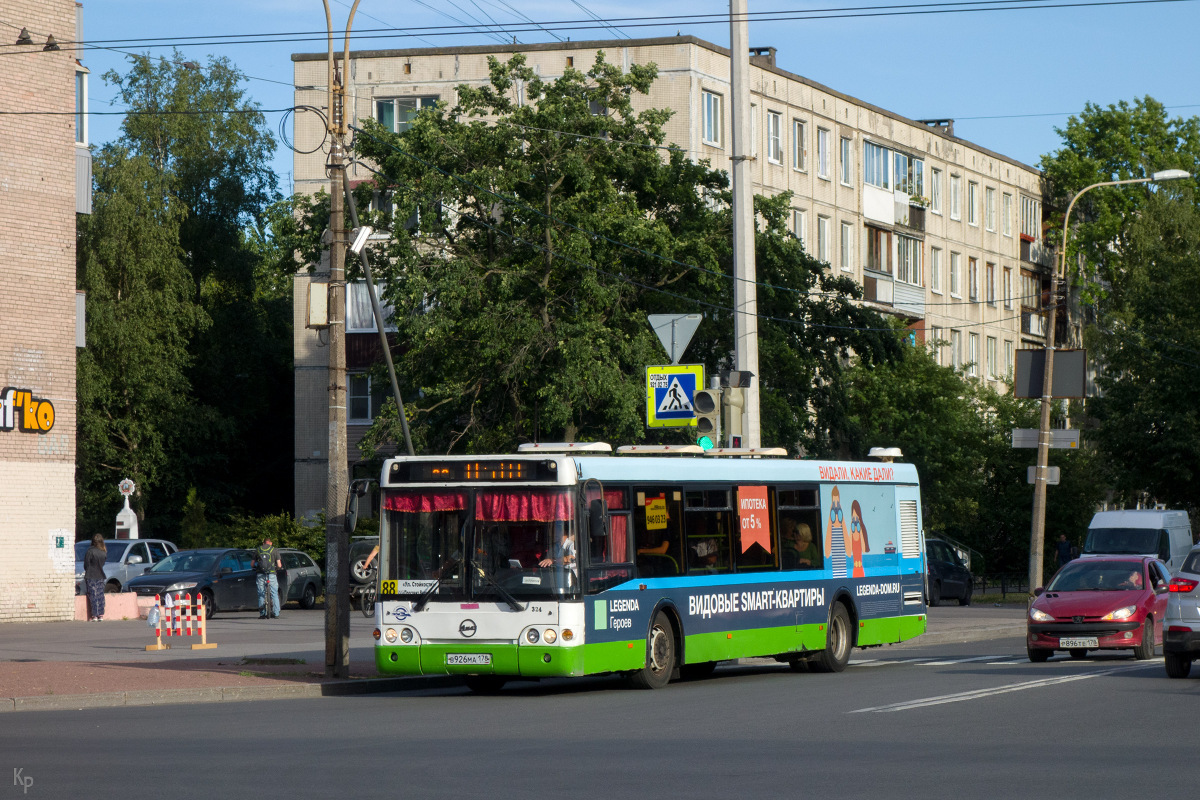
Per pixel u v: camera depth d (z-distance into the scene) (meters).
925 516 58.16
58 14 36.03
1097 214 83.06
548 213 40.16
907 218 71.88
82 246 60.25
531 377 39.88
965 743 13.71
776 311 44.09
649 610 20.03
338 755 13.05
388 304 40.09
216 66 68.94
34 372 35.03
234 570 40.38
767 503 22.67
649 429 40.22
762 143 61.12
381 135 41.09
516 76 41.56
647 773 11.81
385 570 19.33
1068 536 64.38
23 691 18.36
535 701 18.62
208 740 14.27
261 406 71.12
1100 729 14.84
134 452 61.41
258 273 62.44
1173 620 21.08
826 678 22.27
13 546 34.28
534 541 18.84
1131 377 59.59
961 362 77.06
